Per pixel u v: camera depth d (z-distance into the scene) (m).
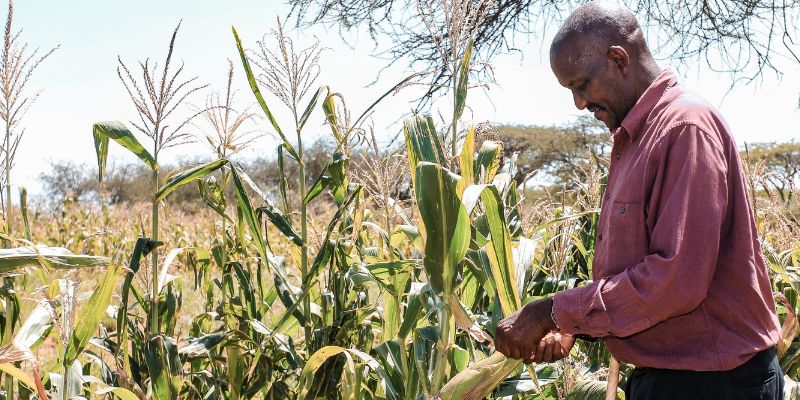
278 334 3.21
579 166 4.13
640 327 2.04
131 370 3.08
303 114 3.24
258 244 3.21
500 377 2.55
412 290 2.91
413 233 2.89
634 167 2.15
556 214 4.11
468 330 2.51
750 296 2.09
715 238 1.96
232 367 3.23
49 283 3.00
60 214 13.60
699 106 2.08
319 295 3.72
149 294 3.10
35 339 2.74
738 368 2.10
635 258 2.14
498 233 2.50
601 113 2.34
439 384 2.71
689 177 1.99
